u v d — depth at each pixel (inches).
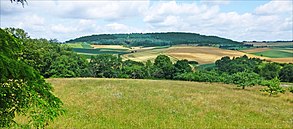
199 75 3198.8
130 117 940.6
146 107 1115.3
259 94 1770.4
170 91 1614.2
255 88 2170.3
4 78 269.1
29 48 2201.0
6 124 307.7
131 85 1867.6
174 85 2007.9
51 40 3501.5
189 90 1721.2
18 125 323.6
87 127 794.2
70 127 780.0
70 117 898.7
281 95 1776.6
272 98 1590.8
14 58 292.2
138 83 2026.3
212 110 1103.0
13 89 287.7
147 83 2065.7
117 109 1059.3
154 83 2089.1
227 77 2578.7
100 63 4025.6
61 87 1651.1
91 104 1133.7
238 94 1660.9
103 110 1032.8
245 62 4306.1
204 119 954.7
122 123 863.7
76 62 3531.0
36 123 307.1
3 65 260.5
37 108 304.8
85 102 1168.8
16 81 289.0
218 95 1542.8
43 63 3004.4
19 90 289.7
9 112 301.4
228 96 1520.7
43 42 3257.9
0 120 300.4
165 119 930.7
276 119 1003.9
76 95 1343.5
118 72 4109.3
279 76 3651.6
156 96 1391.5
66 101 1177.4
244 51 6176.2
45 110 304.7
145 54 5861.2
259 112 1107.9
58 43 3582.7
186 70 3949.3
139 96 1373.0
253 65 4116.6
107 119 904.9
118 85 1840.6
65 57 3336.6
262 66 3983.8
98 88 1641.2
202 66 4539.9
